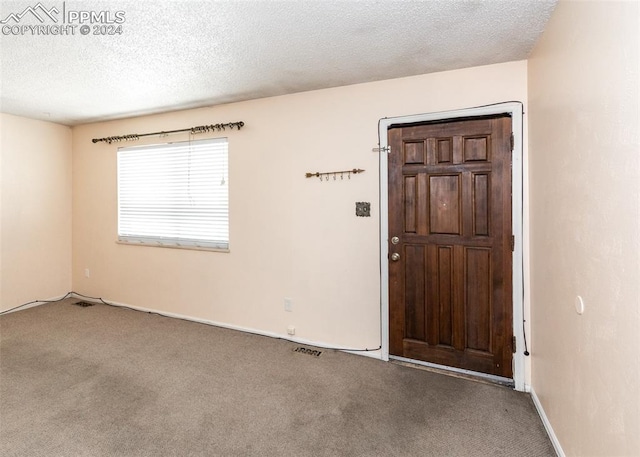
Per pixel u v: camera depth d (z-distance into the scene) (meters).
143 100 3.23
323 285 3.00
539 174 2.04
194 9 1.72
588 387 1.36
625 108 1.07
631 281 1.05
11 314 3.83
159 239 3.82
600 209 1.25
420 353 2.67
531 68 2.21
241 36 2.00
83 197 4.33
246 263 3.35
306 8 1.72
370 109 2.76
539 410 2.05
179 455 1.70
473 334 2.50
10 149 3.84
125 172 4.01
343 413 2.05
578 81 1.44
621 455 1.11
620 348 1.11
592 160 1.31
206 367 2.63
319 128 2.96
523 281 2.33
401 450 1.74
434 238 2.59
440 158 2.55
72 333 3.30
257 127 3.22
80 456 1.68
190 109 3.54
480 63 2.38
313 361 2.74
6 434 1.83
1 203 3.79
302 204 3.06
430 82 2.56
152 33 1.96
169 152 3.71
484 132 2.42
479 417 2.01
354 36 2.01
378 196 2.76
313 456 1.70
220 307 3.52
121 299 4.14
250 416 2.01
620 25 1.09
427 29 1.93
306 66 2.44
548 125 1.86
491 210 2.41
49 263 4.25
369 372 2.56
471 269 2.49
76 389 2.30
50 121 4.12
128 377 2.46
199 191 3.57
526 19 1.83
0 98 3.17
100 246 4.25
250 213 3.30
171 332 3.35
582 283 1.42
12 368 2.59
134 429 1.89
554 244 1.78
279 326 3.22
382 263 2.76
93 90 2.94
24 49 2.15
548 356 1.89
